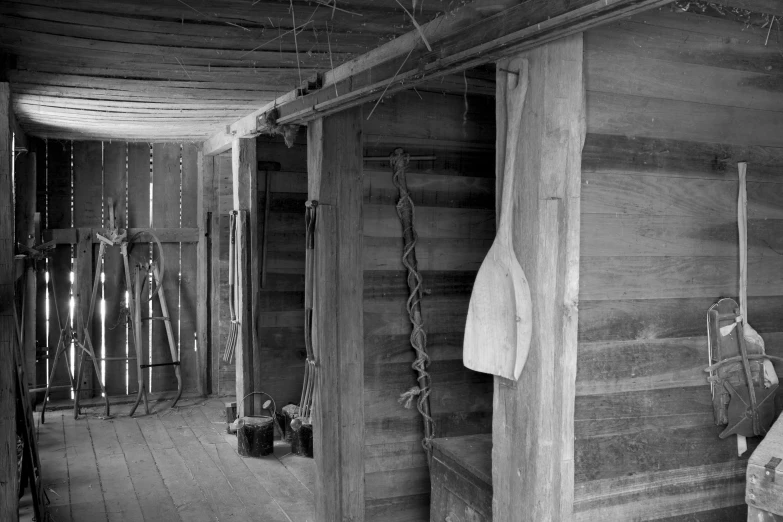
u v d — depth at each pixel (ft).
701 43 7.98
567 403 7.40
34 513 14.07
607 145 7.58
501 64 7.93
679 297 8.05
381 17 8.75
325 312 12.29
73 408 22.88
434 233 13.12
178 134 22.20
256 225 19.40
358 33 9.57
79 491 15.60
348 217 12.47
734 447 8.35
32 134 21.86
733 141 8.27
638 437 7.85
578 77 7.27
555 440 7.40
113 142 23.86
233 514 14.40
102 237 22.94
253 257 19.38
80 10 8.85
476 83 12.48
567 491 7.45
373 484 12.71
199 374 24.79
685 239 8.06
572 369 7.40
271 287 19.83
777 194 8.56
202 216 24.57
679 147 7.96
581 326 7.57
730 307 8.25
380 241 12.76
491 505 9.52
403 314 12.91
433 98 13.10
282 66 11.75
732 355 8.24
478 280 8.14
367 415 12.66
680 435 8.07
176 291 24.71
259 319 19.62
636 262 7.80
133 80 13.10
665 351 7.98
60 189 23.27
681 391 8.07
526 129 7.58
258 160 19.58
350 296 12.46
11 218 10.65
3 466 10.50
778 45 8.39
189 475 16.78
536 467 7.43
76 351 23.36
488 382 13.43
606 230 7.64
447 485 10.80
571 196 7.30
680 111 7.94
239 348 19.83
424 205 13.05
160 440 19.63
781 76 8.47
